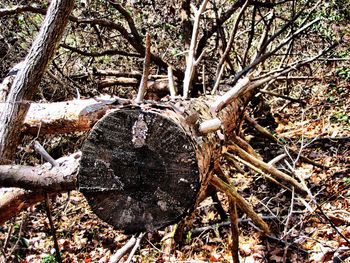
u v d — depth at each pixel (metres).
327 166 5.51
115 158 2.27
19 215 5.24
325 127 6.49
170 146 2.23
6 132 3.01
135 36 6.27
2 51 6.45
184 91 4.89
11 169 2.37
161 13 7.52
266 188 5.25
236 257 3.85
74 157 2.68
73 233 5.03
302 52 8.27
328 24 8.23
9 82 4.26
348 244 4.01
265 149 6.14
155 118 2.22
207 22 7.68
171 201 2.26
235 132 4.95
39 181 2.35
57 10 3.14
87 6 6.74
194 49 5.21
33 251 4.73
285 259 3.89
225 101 3.49
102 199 2.31
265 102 7.32
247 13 8.51
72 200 5.62
